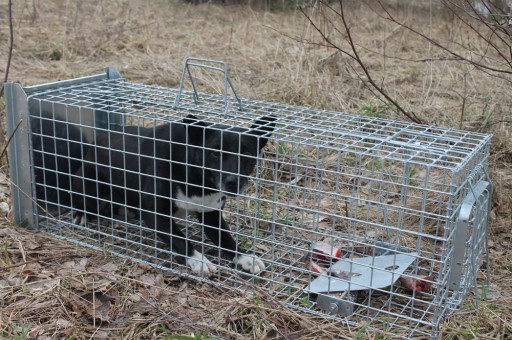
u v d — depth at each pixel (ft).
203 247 5.18
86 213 5.60
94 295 4.60
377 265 4.84
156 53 10.44
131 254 5.25
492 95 8.12
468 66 9.38
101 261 5.11
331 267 4.87
